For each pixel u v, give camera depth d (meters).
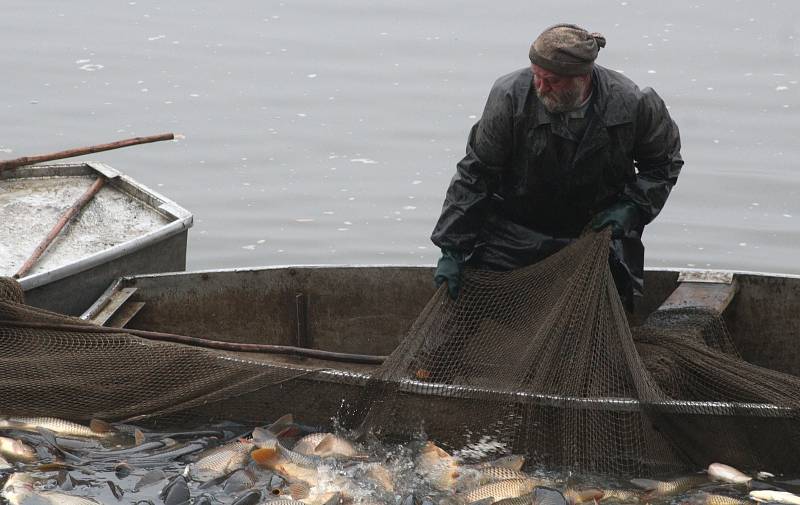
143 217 20.91
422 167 30.91
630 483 14.85
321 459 14.77
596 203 16.22
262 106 34.19
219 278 19.45
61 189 21.72
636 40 38.88
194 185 29.64
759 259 26.78
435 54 38.09
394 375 15.56
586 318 15.38
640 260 16.81
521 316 16.30
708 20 41.03
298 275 19.69
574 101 14.98
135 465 14.88
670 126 15.82
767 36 39.28
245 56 38.00
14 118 32.53
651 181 16.00
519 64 37.12
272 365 15.75
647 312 19.25
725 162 30.81
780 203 29.03
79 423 16.08
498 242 16.95
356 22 41.25
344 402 15.77
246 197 29.17
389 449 15.39
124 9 42.62
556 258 16.12
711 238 27.75
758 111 33.47
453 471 14.53
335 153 31.50
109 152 30.92
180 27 40.66
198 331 19.58
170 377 15.93
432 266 19.56
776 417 15.22
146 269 19.72
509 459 14.92
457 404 15.37
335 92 35.22
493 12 42.06
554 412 15.11
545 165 15.70
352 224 28.12
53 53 37.62
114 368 15.98
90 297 18.88
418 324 16.30
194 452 15.38
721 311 17.73
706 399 16.05
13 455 14.82
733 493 14.67
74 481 14.39
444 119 33.38
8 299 16.50
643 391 14.96
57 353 16.16
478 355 16.12
